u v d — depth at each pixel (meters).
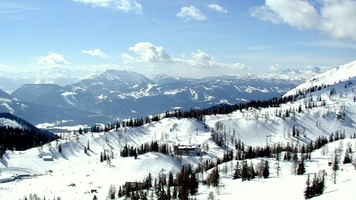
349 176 181.25
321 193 149.75
